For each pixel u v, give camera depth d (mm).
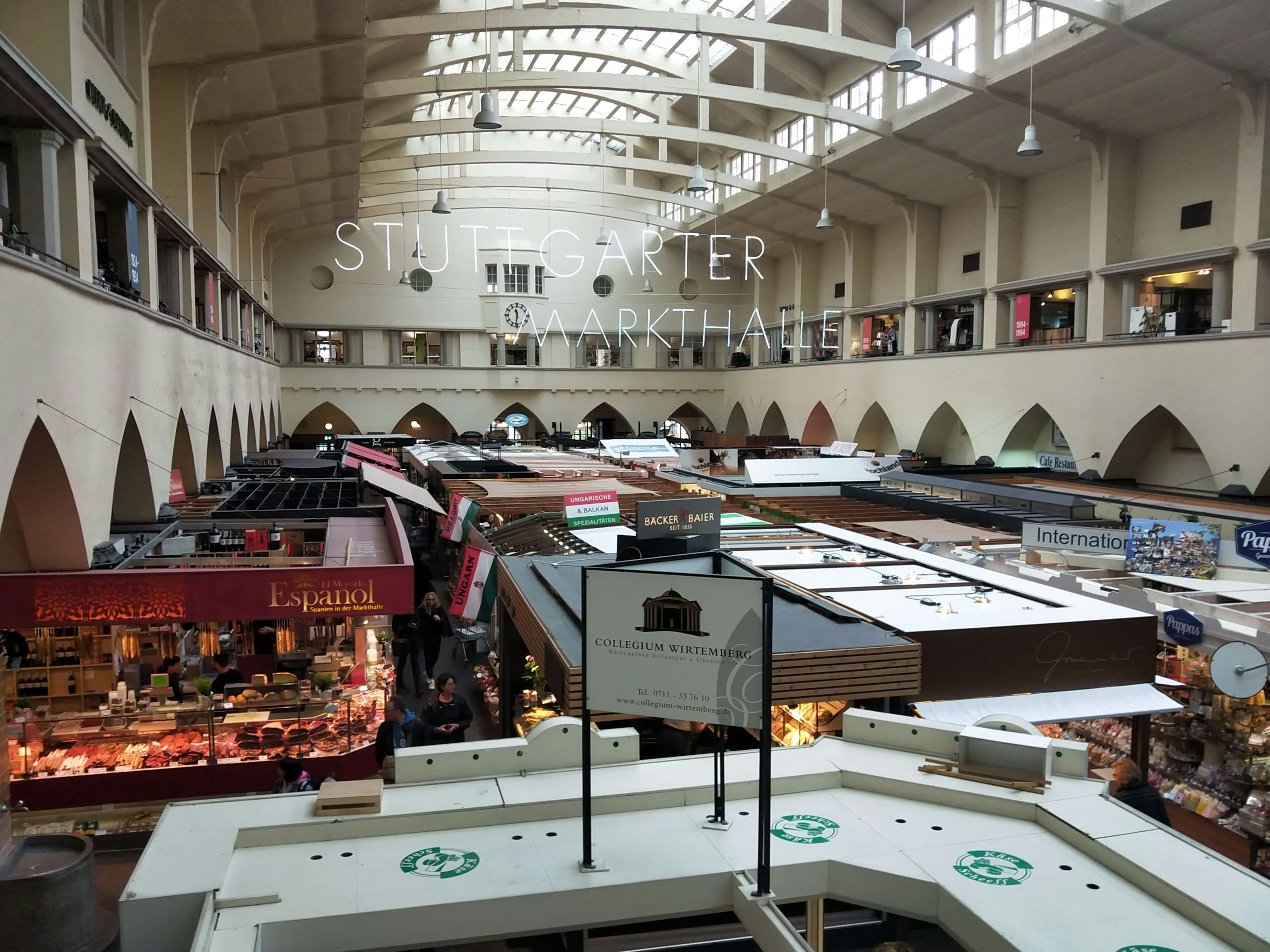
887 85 26562
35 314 9844
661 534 10055
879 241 36312
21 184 11031
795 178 32188
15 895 6426
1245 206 19469
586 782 4223
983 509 17172
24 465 10773
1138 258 23453
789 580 10531
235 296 27828
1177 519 16391
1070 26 19047
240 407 27500
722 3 27188
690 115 36438
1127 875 4137
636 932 4469
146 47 15469
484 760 5141
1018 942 3646
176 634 12414
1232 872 4027
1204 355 20453
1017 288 26828
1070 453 26703
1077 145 24297
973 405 28734
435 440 42594
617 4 26859
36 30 11031
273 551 15484
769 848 4004
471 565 11797
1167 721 9789
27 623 10172
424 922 3939
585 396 46188
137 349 14391
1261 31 17297
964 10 23359
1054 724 9703
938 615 8648
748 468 21078
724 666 3994
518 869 4242
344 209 38938
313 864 4293
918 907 4145
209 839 4398
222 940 3656
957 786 4953
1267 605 9828
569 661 7312
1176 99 20703
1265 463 18969
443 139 40656
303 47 19422
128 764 9867
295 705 10500
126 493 15602
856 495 20641
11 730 9727
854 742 5594
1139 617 8500
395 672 12727
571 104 39438
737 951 4527
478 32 28750
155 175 18953
